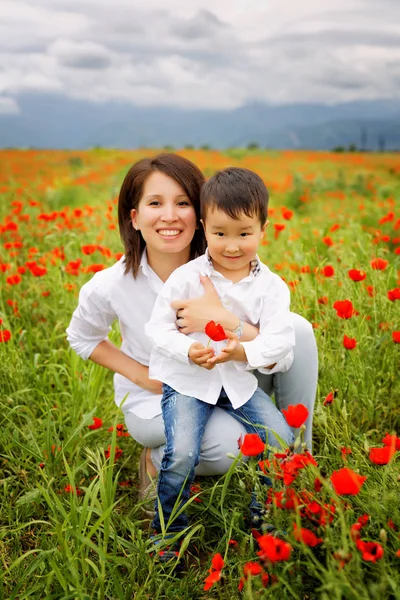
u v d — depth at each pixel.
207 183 2.21
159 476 2.19
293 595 1.57
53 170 15.21
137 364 2.59
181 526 2.21
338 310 2.64
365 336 3.04
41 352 3.68
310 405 2.53
